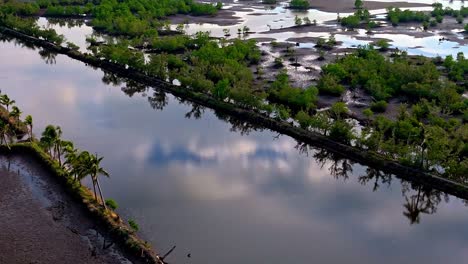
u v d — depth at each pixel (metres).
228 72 182.00
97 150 131.62
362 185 118.56
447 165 117.81
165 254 89.12
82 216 98.25
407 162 122.06
